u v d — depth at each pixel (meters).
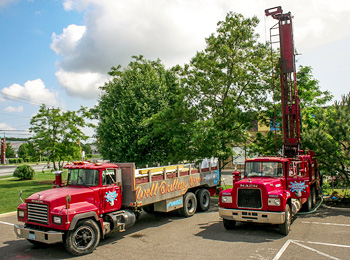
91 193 8.30
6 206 14.66
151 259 7.08
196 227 10.24
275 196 8.71
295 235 8.80
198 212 13.17
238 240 8.44
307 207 12.16
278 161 10.33
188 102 17.08
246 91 17.45
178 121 16.64
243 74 16.25
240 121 16.66
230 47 16.86
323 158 13.23
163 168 10.95
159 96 21.41
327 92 20.55
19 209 8.15
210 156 15.15
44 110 24.73
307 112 19.52
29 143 25.08
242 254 7.18
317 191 14.45
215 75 16.52
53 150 24.52
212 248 7.74
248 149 17.55
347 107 13.20
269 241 8.25
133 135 20.56
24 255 7.64
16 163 78.44
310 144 13.80
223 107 16.56
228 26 16.73
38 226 7.86
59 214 7.29
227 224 9.59
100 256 7.45
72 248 7.39
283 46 13.79
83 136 25.42
